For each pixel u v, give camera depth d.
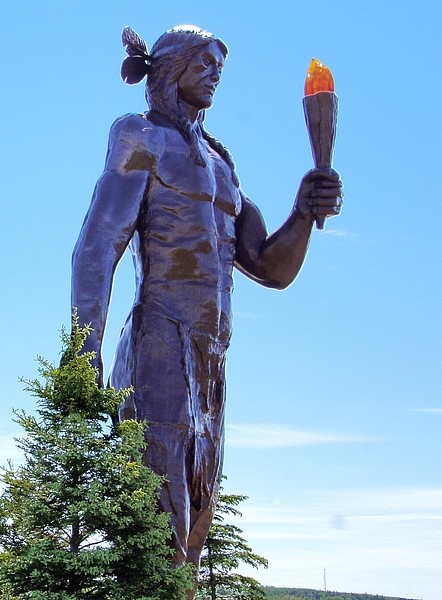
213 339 15.93
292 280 17.47
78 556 13.19
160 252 15.86
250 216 17.55
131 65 16.94
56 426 13.75
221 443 16.14
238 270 17.88
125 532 13.73
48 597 12.97
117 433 14.21
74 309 14.74
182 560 15.02
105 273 15.27
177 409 15.31
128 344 15.73
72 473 13.64
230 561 29.73
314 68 16.98
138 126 16.06
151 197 15.98
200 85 16.62
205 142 17.02
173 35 16.81
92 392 14.16
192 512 15.61
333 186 17.00
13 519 13.73
